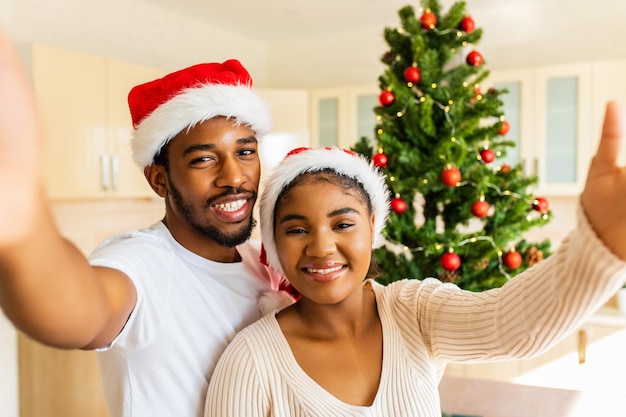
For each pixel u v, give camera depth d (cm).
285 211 83
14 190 34
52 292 41
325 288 80
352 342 84
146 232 90
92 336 50
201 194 86
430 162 163
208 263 91
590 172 53
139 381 80
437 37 176
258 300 97
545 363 242
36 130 34
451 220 172
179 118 85
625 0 295
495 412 149
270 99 327
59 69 224
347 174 85
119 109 253
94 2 284
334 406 76
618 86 262
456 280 163
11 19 244
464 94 166
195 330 84
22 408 222
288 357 81
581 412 144
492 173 168
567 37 310
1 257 36
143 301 74
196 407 82
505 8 324
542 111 279
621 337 229
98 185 243
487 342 76
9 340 225
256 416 77
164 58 327
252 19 348
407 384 81
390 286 96
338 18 346
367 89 324
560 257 62
